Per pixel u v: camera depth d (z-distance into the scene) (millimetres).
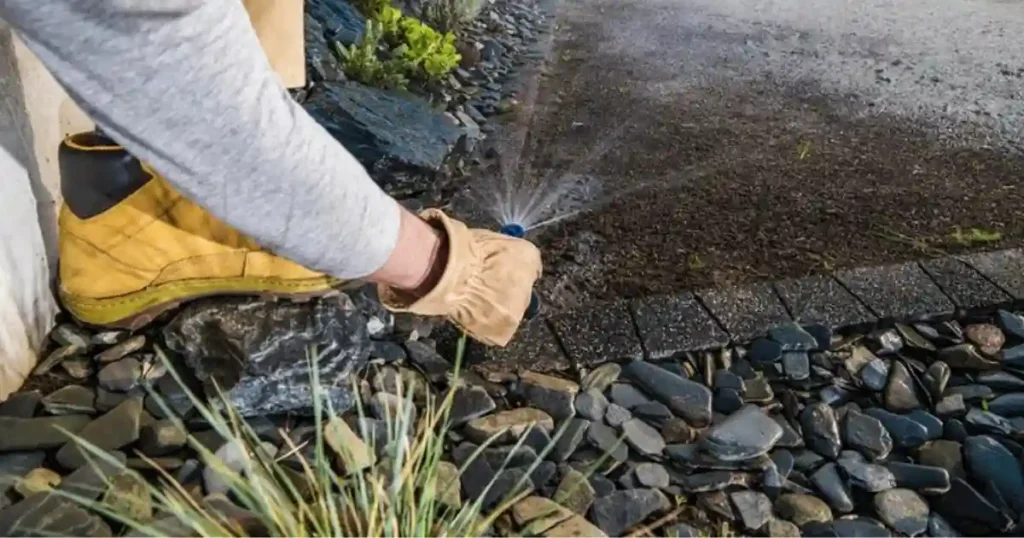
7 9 724
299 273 1276
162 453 1180
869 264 1631
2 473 1125
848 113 2246
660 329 1454
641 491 1179
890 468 1237
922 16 2934
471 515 1036
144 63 737
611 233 1729
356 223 893
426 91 2309
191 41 744
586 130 2162
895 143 2090
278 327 1268
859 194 1870
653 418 1301
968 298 1532
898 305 1515
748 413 1295
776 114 2240
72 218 1273
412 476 1084
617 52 2643
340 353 1282
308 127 847
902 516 1174
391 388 1313
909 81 2432
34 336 1319
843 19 2908
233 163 798
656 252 1667
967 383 1402
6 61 1256
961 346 1447
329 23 2436
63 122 1465
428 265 1037
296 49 1534
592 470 1153
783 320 1479
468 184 1918
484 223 1763
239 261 1271
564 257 1650
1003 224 1761
